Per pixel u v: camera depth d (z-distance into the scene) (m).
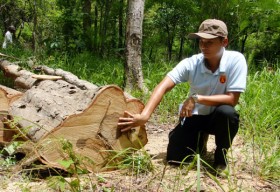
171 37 12.14
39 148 3.17
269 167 3.64
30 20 15.84
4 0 15.31
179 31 11.94
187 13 11.01
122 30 13.09
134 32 6.49
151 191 3.11
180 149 3.76
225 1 9.77
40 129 3.28
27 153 3.41
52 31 12.27
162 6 11.81
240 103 5.28
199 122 3.73
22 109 3.59
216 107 3.53
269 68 8.17
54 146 3.18
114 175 3.39
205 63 3.58
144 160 3.48
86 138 3.35
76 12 10.95
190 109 3.47
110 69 8.04
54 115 3.34
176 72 3.65
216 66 3.54
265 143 4.25
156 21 11.92
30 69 6.67
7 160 3.58
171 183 3.28
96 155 3.42
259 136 4.57
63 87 3.79
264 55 10.91
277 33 10.97
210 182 3.37
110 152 3.47
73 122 3.28
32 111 3.52
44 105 3.47
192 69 3.63
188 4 10.80
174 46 13.47
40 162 3.39
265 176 3.55
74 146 3.31
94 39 11.18
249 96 5.60
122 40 12.25
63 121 3.24
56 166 3.17
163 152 4.26
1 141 3.78
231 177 3.51
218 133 3.54
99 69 8.06
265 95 5.64
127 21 6.52
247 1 9.67
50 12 13.05
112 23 12.52
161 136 4.95
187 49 13.09
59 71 4.76
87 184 3.14
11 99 3.98
